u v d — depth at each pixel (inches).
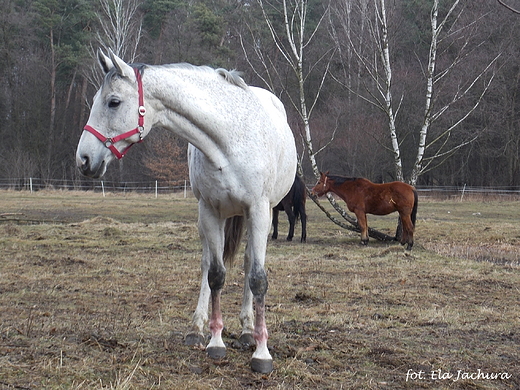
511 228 589.0
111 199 1037.2
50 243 420.2
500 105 1202.0
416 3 1065.5
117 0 1337.4
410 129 1201.4
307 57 1210.0
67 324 190.9
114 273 302.4
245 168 154.3
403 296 258.2
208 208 164.1
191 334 176.7
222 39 1433.3
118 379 136.3
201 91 154.8
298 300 247.8
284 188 186.1
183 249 406.0
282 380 147.9
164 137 1362.0
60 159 1510.8
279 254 398.6
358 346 179.3
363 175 1243.2
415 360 167.5
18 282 269.6
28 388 131.6
